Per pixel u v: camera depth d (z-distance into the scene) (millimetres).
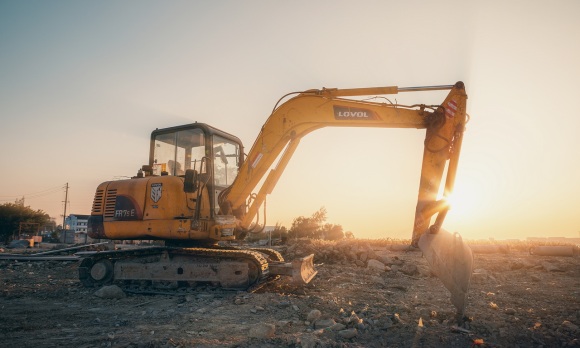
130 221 7492
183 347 3732
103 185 8031
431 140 6105
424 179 5984
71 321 4961
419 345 3902
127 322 4863
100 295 6672
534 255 15820
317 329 4383
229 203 7574
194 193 7402
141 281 7383
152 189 7441
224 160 8102
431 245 4746
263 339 3998
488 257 14836
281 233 35094
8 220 45250
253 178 7531
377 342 4008
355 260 11742
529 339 4055
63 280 9086
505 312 5230
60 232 51812
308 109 7289
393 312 5262
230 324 4668
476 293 7027
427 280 9086
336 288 7477
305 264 7234
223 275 6844
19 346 3865
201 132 7715
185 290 7004
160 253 7414
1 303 6285
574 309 5535
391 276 9820
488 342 3977
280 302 5789
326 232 49125
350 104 7047
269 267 6883
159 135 8211
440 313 5098
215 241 7586
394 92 6691
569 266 11555
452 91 6164
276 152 7465
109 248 16922
